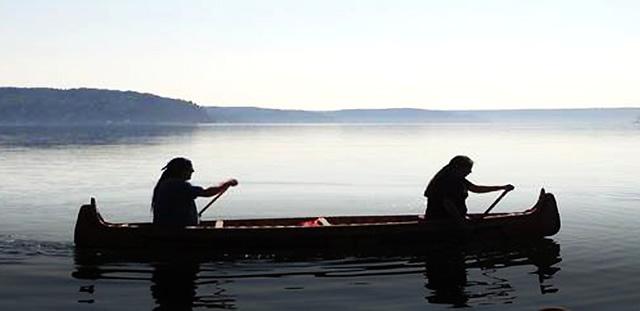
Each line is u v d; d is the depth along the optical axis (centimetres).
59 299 718
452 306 685
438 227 1003
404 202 1791
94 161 3528
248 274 837
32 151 4638
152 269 861
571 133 11262
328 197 1909
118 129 15188
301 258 930
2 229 1216
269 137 9325
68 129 14762
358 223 1149
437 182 1026
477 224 1017
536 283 784
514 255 945
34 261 909
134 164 3297
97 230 970
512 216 1045
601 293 736
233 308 681
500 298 718
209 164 3500
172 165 993
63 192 1966
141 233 965
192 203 994
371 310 672
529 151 4941
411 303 698
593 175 2641
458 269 859
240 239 955
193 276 825
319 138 8938
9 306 691
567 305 687
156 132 12012
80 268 866
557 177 2558
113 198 1823
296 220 1146
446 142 7181
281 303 700
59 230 1202
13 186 2145
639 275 821
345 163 3588
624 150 5041
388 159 3984
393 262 903
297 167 3259
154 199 984
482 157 4116
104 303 701
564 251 975
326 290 756
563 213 1449
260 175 2748
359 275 829
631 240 1072
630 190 1997
